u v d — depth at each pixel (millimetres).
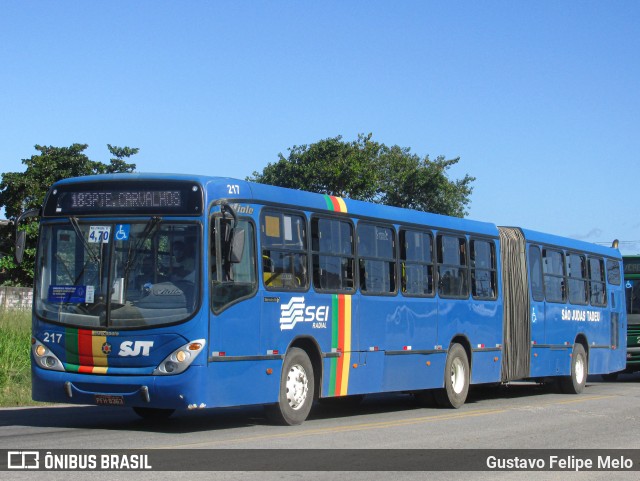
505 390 23391
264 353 12945
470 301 18406
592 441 12641
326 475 9234
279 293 13289
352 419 15078
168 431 12664
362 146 52594
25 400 17516
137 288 12102
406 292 16438
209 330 11977
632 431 13891
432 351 17078
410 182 50406
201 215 12109
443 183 50375
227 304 12297
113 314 12070
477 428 13906
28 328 22781
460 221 18422
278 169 43125
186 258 12055
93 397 12055
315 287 14133
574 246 23078
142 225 12242
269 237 13227
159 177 12359
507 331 19672
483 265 19031
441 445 11789
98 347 12062
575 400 19859
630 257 28906
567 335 22234
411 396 21297
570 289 22641
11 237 34281
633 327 28406
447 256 17812
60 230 12617
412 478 9289
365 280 15352
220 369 12133
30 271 34031
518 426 14328
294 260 13719
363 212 15469
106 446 10812
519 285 20250
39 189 34844
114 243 12281
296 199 13906
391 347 15898
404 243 16531
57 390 12227
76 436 11922
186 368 11781
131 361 11945
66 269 12461
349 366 14789
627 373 32625
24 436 11922
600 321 24297
